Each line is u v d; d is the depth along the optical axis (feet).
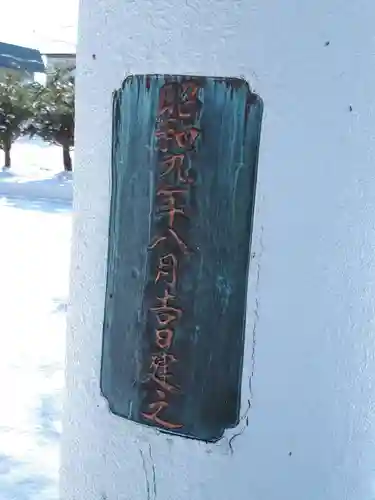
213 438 6.72
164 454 6.87
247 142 6.29
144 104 6.48
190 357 6.65
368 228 6.69
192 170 6.40
